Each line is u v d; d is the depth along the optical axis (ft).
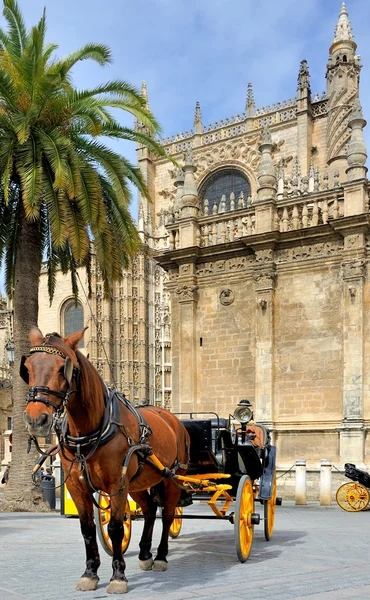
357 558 30.07
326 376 75.77
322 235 77.77
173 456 27.99
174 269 90.12
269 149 84.89
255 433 37.63
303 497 68.59
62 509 55.72
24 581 23.95
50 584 23.34
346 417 72.38
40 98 59.93
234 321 83.56
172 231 91.20
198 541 35.96
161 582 23.76
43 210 69.82
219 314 84.99
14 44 63.05
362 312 73.72
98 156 63.77
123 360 189.67
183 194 90.02
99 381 23.34
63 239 58.65
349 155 77.10
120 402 24.66
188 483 30.40
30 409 19.38
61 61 63.57
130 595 21.29
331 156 154.20
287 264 80.38
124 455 23.06
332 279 77.15
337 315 76.23
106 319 188.44
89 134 64.49
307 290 78.69
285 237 80.23
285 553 31.37
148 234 197.88
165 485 27.81
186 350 85.71
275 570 26.45
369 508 62.64
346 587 22.98
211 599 20.63
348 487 63.98
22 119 57.06
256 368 79.56
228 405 82.28
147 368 193.98
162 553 27.04
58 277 193.57
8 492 62.90
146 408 29.35
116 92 64.18
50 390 19.76
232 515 28.99
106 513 30.19
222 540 36.42
